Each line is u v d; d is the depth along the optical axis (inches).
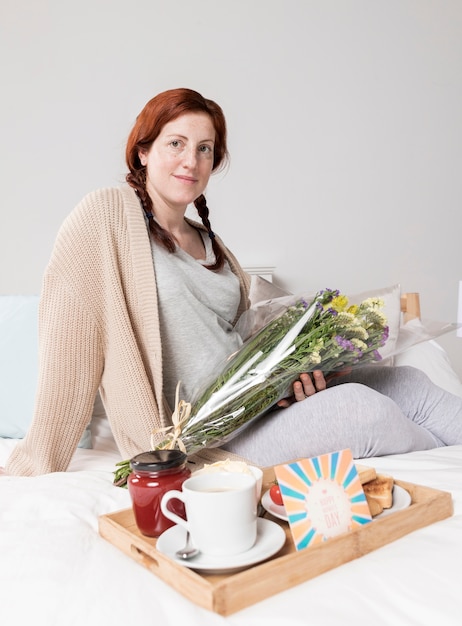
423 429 56.4
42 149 93.1
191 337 56.4
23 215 92.4
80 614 26.4
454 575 28.4
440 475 42.4
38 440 53.8
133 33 97.7
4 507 39.6
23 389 67.4
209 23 102.5
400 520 33.2
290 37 108.4
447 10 121.3
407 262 120.0
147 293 54.5
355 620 25.1
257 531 33.0
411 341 59.1
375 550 31.8
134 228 55.3
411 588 27.5
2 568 31.0
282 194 109.1
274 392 50.9
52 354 53.7
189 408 44.0
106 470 55.5
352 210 114.7
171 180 57.9
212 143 59.3
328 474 33.5
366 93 114.8
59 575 29.8
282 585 27.8
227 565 28.5
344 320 52.1
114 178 96.9
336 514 32.8
